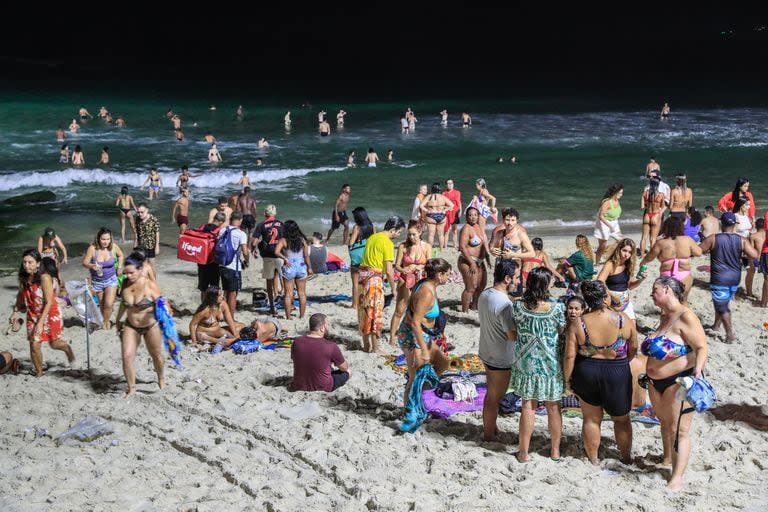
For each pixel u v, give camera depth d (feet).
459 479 22.56
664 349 22.04
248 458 24.13
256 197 87.76
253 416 27.22
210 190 91.35
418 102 181.37
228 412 27.63
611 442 25.20
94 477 23.02
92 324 38.78
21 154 110.73
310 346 29.58
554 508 20.81
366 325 34.19
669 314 22.44
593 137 133.28
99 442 25.53
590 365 22.57
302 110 163.02
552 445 23.88
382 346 35.83
